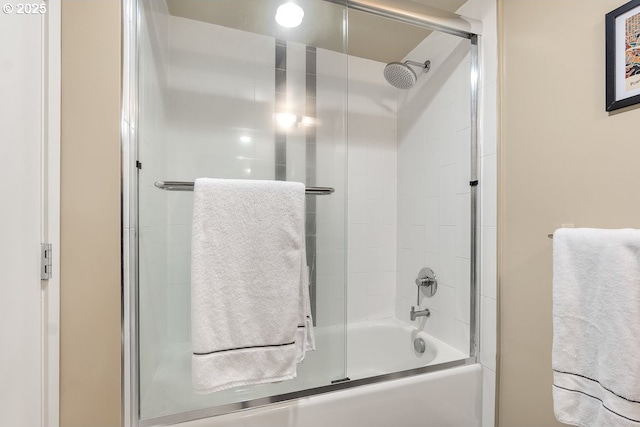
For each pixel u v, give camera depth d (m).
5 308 0.56
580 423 0.83
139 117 0.98
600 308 0.79
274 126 1.40
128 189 0.87
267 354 0.93
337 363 1.28
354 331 1.84
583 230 0.84
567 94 0.98
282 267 0.96
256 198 0.95
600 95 0.88
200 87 1.34
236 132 1.37
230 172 1.36
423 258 1.74
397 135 1.98
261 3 1.31
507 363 1.18
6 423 0.57
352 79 1.87
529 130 1.11
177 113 1.31
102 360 0.78
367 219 1.93
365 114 1.91
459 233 1.46
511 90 1.18
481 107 1.32
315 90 1.43
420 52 1.73
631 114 0.81
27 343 0.64
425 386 1.17
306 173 1.42
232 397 1.00
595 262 0.80
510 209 1.18
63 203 0.76
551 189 1.03
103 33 0.79
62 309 0.76
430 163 1.67
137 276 0.93
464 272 1.43
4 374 0.56
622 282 0.74
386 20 1.52
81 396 0.77
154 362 1.09
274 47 1.41
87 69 0.78
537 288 1.07
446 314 1.54
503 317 1.21
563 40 0.99
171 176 1.29
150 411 0.94
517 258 1.15
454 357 1.40
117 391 0.79
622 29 0.83
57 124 0.74
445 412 1.20
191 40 1.34
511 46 1.18
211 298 0.89
